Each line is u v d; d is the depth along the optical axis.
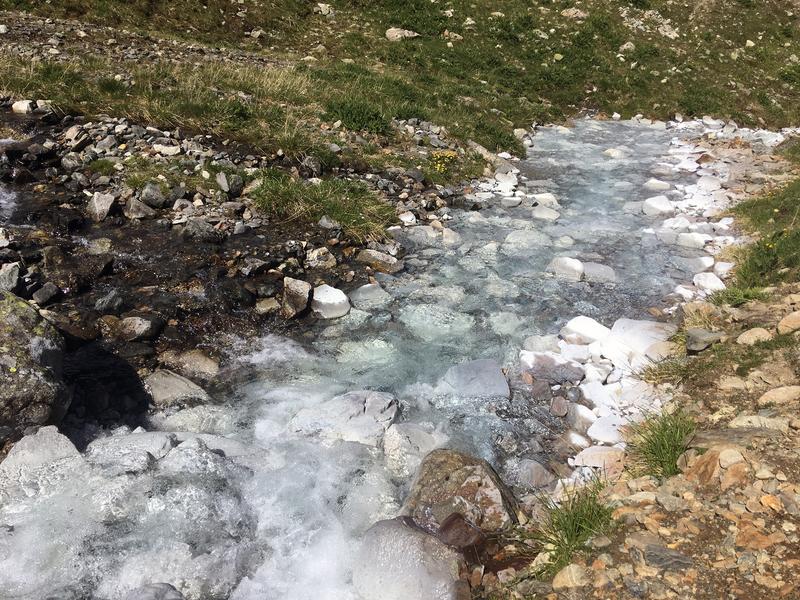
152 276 8.00
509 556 4.61
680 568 4.00
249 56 18.97
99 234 8.72
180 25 20.70
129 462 5.01
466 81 21.23
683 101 21.92
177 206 9.64
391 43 23.03
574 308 8.48
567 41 25.19
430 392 6.68
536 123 19.23
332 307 7.96
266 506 5.00
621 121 20.97
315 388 6.61
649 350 7.19
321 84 16.30
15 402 4.99
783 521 4.19
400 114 15.59
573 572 4.12
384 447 5.68
